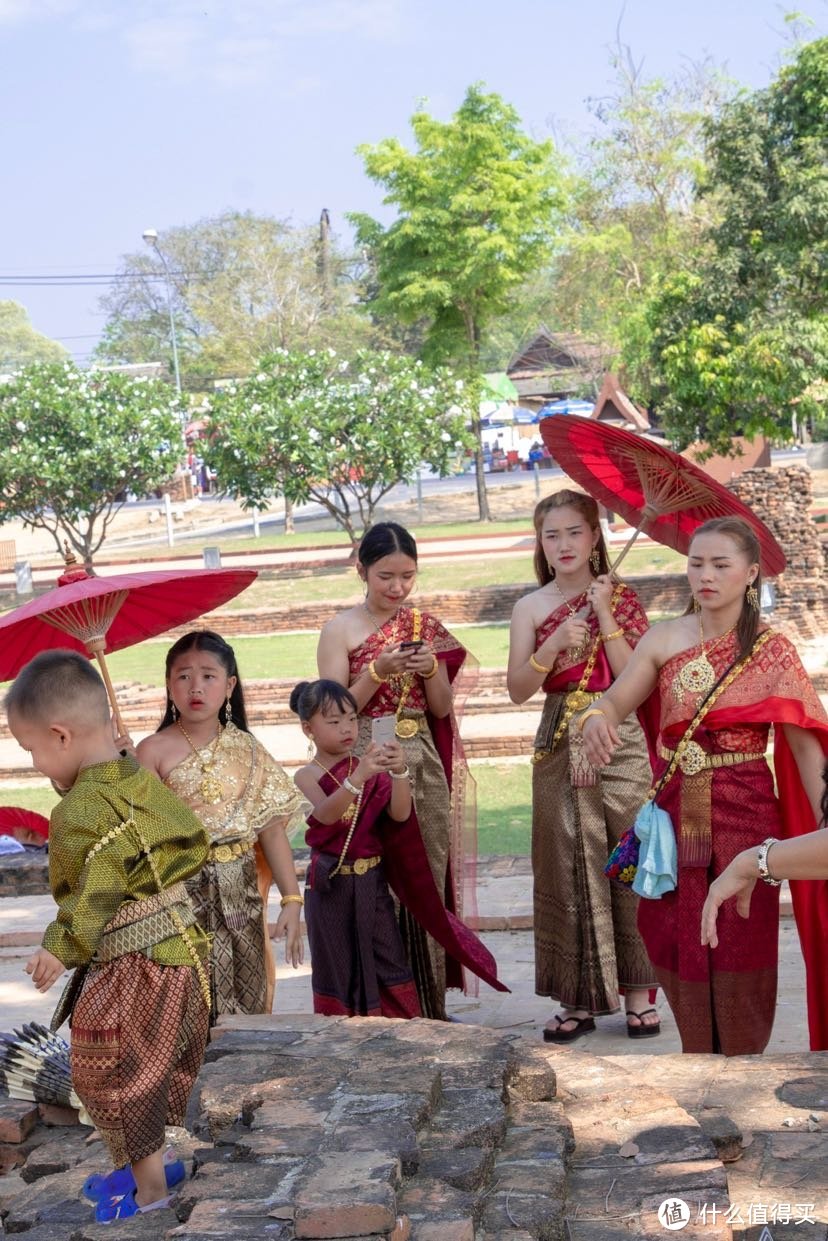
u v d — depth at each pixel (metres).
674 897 4.63
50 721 3.31
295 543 37.47
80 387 32.34
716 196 34.47
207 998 3.55
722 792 4.54
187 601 5.02
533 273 40.78
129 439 32.72
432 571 28.48
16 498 32.59
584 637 5.48
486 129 37.31
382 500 49.31
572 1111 3.45
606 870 4.85
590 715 4.76
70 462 31.73
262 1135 3.04
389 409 31.80
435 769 5.70
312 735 5.34
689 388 22.83
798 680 4.50
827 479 37.97
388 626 5.73
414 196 38.34
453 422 33.19
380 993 5.25
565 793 5.62
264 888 5.31
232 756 4.91
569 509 5.59
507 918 7.76
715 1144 3.31
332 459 30.84
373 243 40.12
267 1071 3.60
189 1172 3.56
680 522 5.47
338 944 5.25
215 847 4.79
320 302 64.62
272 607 25.83
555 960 5.72
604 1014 5.61
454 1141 3.04
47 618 4.57
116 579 4.46
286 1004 6.61
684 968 4.55
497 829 10.80
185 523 51.00
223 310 62.56
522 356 64.25
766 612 19.84
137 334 79.50
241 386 32.81
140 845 3.33
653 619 23.20
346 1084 3.32
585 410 52.44
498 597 24.55
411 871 5.21
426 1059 3.52
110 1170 3.85
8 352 95.50
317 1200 2.61
